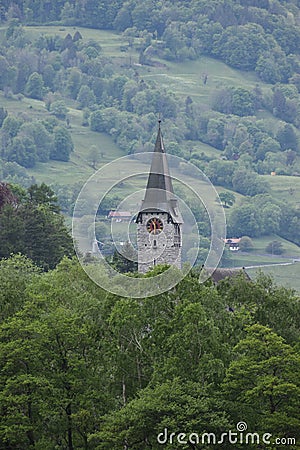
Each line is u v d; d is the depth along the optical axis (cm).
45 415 13438
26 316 14475
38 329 14012
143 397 13125
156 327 14025
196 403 12938
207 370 13488
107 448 13238
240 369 13350
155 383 13625
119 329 14175
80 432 13850
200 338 13788
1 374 13900
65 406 13650
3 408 13675
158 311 14262
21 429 13412
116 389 14262
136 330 14225
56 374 13900
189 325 13762
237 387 13338
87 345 14262
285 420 12938
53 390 13662
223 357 13850
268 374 13375
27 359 13812
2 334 14062
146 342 14112
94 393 13738
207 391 13350
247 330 13900
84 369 13988
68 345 14125
